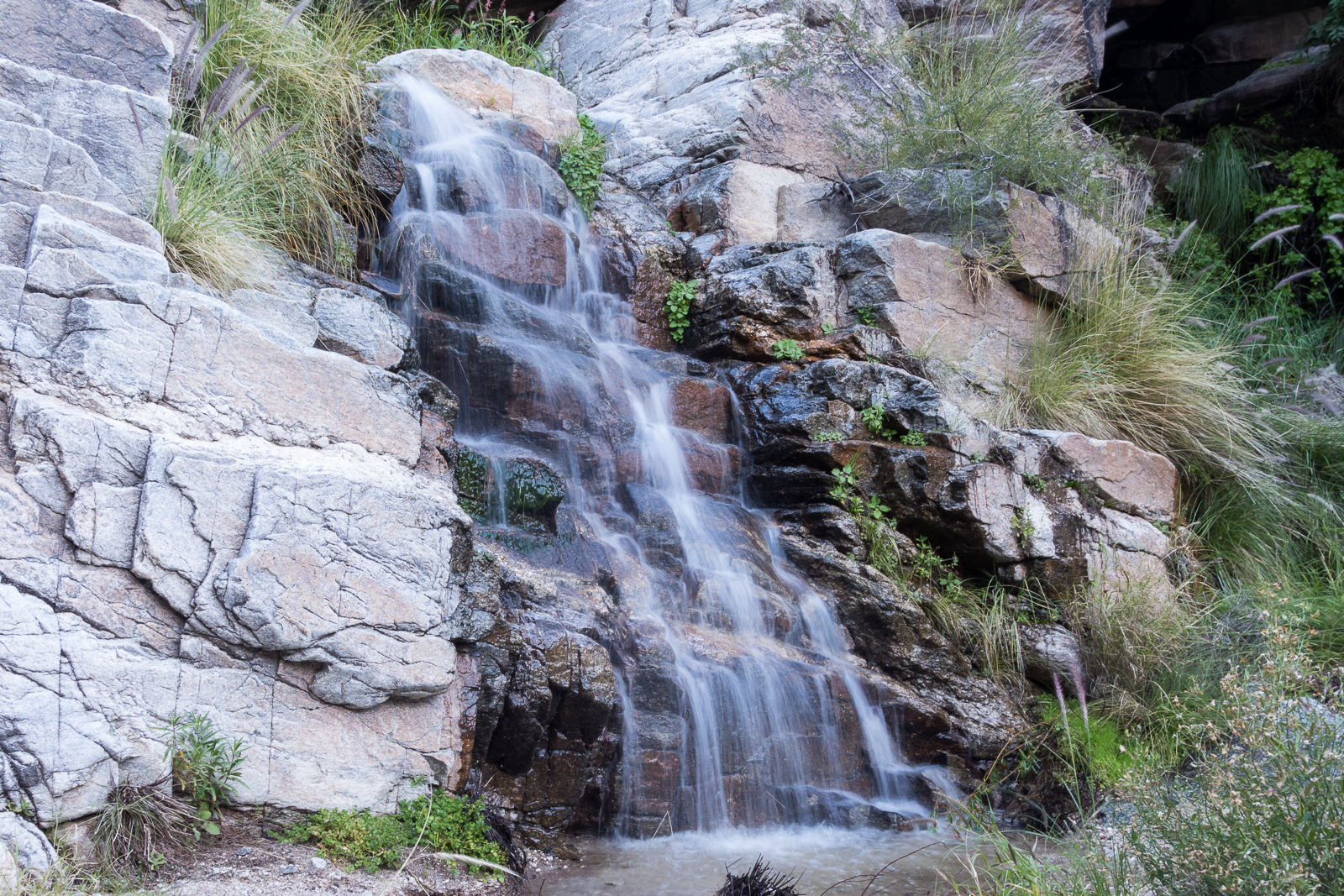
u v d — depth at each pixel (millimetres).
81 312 3693
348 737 3971
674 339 8289
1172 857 3377
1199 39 14750
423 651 4145
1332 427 8789
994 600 6938
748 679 5449
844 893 4383
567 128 8617
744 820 5219
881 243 7973
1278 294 11258
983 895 4332
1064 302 8867
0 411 3496
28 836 3107
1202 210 12539
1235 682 3752
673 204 9258
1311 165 12078
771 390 7355
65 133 4270
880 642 6305
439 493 4570
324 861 3607
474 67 8102
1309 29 12242
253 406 4062
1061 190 9039
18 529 3387
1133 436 8422
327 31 7297
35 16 4406
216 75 5988
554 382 6457
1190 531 8180
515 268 7215
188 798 3580
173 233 4613
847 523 6781
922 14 11070
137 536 3562
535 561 5344
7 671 3242
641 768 4941
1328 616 6891
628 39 10859
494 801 4453
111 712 3426
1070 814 5691
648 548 6031
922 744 5938
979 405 8047
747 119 9023
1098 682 6613
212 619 3658
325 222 6184
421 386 5094
